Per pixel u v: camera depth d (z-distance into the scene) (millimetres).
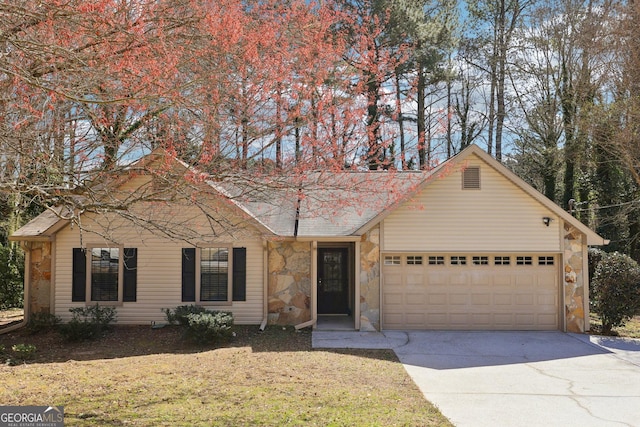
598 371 11016
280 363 11172
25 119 6602
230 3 6730
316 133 8055
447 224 15297
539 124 29391
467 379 10266
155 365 10953
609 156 25688
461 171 14914
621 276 15125
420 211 15305
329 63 7945
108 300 15195
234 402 8305
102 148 7543
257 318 15336
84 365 11031
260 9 7566
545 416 7996
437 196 15336
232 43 6426
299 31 7809
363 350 12781
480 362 11719
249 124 7676
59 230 15133
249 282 15383
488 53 30906
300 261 15516
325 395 8734
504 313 15523
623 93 23359
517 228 15352
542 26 28734
